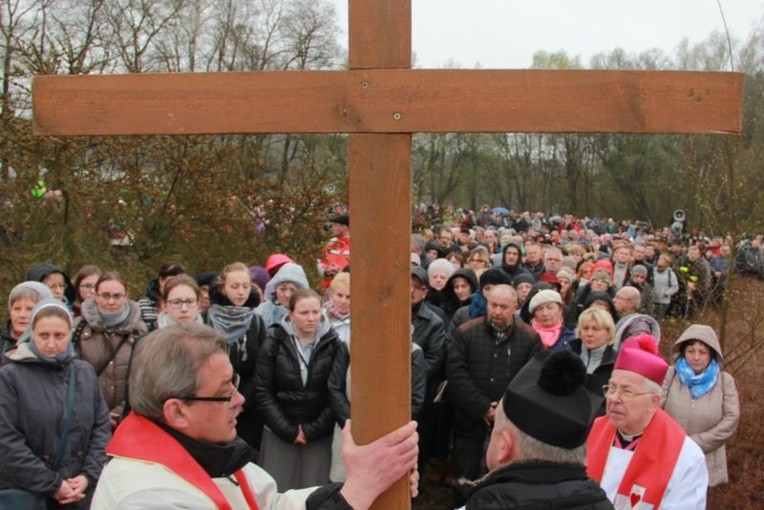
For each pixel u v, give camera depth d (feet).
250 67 84.74
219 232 30.71
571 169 126.31
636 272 27.68
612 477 10.44
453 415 18.08
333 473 15.01
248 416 15.93
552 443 7.16
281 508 7.18
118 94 6.94
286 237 31.17
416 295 18.39
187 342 6.27
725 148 22.59
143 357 6.27
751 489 18.19
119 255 29.01
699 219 27.20
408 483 6.82
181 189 29.71
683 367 15.38
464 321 19.94
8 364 12.34
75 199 26.22
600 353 16.28
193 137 29.14
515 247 28.94
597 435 10.84
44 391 12.28
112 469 6.04
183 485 5.95
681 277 27.45
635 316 16.72
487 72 6.64
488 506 7.14
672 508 10.09
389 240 6.77
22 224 26.30
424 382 16.37
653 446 10.28
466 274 22.81
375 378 6.80
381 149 6.76
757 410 20.42
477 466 17.46
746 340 23.07
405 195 6.77
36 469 11.94
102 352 14.65
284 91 6.82
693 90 6.54
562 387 7.18
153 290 18.97
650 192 112.57
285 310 18.15
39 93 6.98
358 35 6.74
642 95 6.56
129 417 6.32
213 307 15.79
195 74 6.88
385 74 6.72
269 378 15.06
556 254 28.55
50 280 17.92
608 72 6.56
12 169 26.78
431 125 6.70
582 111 6.60
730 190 21.63
